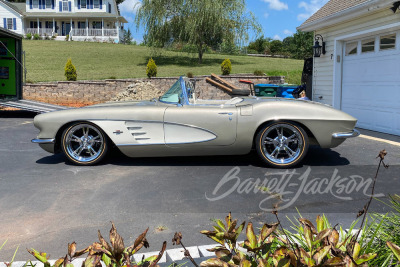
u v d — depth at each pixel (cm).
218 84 1623
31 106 1142
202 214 353
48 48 3303
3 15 4362
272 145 564
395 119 809
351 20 929
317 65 1121
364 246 203
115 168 529
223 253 152
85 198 401
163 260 241
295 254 151
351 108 974
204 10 2280
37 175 495
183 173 500
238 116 514
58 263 150
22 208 371
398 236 214
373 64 877
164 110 523
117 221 337
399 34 784
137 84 1566
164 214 353
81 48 3375
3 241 297
